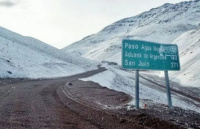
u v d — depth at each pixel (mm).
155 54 15273
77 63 100688
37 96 19156
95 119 11898
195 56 120500
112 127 10602
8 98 17406
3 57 51594
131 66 14570
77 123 11172
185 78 88438
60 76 56875
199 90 65812
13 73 44875
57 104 15828
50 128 10117
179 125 10086
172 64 15602
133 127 10297
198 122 11477
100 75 58938
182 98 50156
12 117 11727
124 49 14609
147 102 16406
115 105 15125
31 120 11305
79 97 18750
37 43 107938
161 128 10023
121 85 58031
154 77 107312
